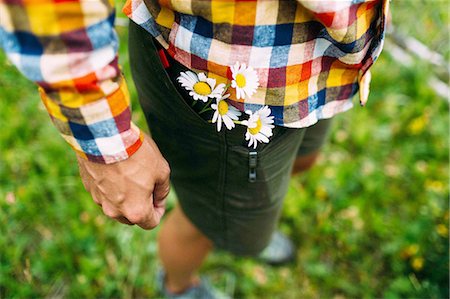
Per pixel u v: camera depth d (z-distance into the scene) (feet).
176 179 2.31
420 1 5.17
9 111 4.04
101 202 1.76
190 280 3.26
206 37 1.59
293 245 3.69
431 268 3.42
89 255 3.47
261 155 1.92
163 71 1.77
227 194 2.17
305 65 1.66
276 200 2.30
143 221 1.76
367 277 3.55
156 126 2.10
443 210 3.66
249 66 1.61
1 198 3.55
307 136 2.68
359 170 4.01
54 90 1.43
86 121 1.51
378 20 1.69
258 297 3.53
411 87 4.51
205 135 1.90
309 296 3.53
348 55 1.70
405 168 4.08
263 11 1.51
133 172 1.67
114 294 3.41
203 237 2.81
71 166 3.84
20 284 3.31
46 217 3.60
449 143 4.16
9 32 1.34
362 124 4.25
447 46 4.83
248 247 2.59
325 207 3.81
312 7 1.48
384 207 3.87
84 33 1.35
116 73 1.50
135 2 1.68
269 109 1.71
